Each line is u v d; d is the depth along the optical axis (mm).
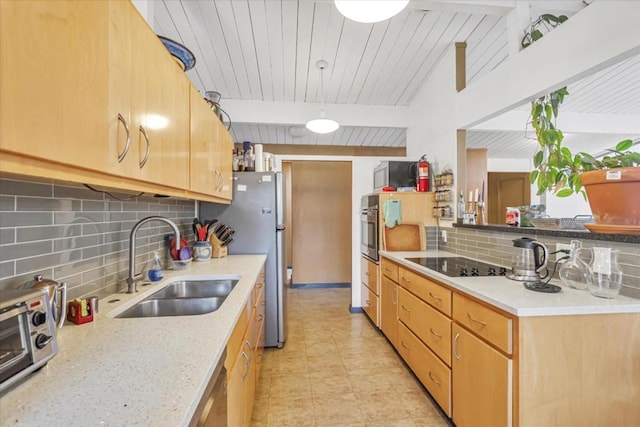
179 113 1298
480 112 2396
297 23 2283
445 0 2000
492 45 2623
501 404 1278
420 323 2074
